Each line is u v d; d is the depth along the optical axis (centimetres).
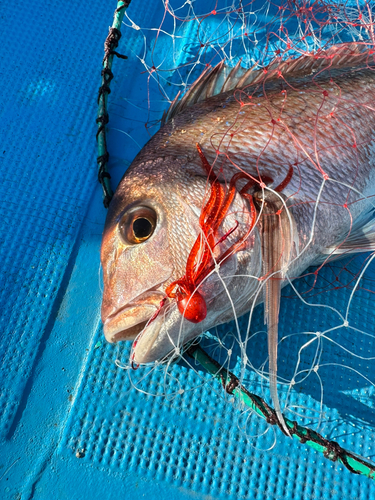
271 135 43
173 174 41
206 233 39
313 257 47
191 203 40
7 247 50
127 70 57
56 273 50
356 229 48
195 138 43
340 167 45
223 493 44
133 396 46
